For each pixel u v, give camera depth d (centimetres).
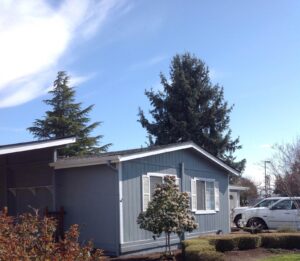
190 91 3747
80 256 574
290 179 1961
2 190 1636
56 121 4134
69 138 1418
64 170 1574
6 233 583
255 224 2341
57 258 554
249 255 1488
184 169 1800
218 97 3825
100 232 1477
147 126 3816
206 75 3875
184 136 3653
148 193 1572
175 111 3762
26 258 532
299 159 2002
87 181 1521
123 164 1478
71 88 4300
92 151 4159
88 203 1512
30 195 1631
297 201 1967
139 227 1458
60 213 1524
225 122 3822
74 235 584
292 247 1617
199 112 3753
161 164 1666
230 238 1541
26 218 639
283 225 2266
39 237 581
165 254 1415
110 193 1466
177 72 3791
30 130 4203
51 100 4269
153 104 3841
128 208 1477
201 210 1883
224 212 2070
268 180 2842
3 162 1645
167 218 1341
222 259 1184
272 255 1502
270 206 2327
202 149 1880
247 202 5050
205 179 1939
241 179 5503
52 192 1579
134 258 1406
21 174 1645
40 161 1587
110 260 1364
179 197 1383
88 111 4334
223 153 3781
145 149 1633
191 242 1374
